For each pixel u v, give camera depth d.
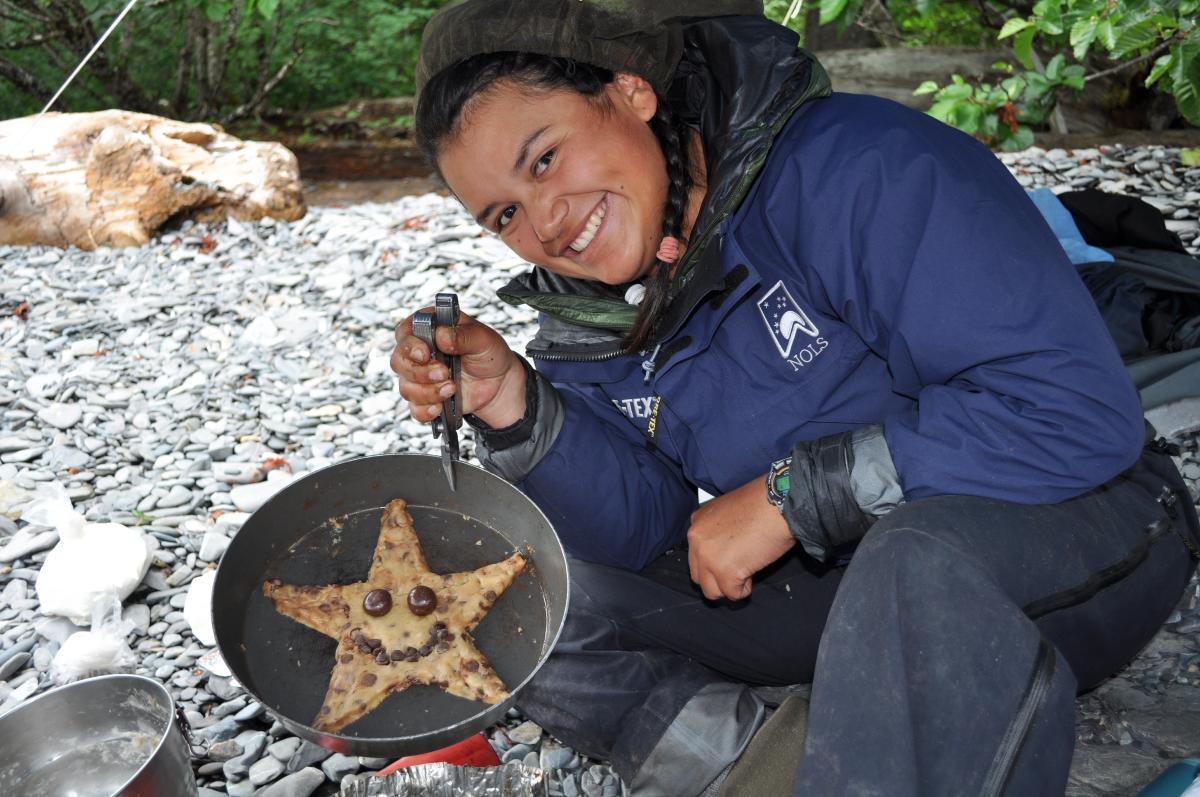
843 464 1.52
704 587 1.69
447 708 1.52
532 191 1.54
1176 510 1.69
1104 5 3.80
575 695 1.83
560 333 1.85
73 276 4.48
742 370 1.70
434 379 1.59
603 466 1.85
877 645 1.36
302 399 3.46
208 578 2.51
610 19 1.51
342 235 4.79
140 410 3.43
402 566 1.65
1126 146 5.38
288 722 1.39
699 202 1.68
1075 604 1.49
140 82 8.59
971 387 1.50
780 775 1.64
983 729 1.32
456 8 1.50
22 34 8.20
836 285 1.56
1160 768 1.78
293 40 8.25
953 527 1.41
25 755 1.71
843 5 4.30
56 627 2.40
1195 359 2.54
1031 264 1.46
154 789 1.56
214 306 4.14
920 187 1.47
